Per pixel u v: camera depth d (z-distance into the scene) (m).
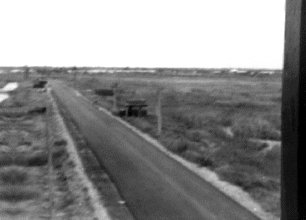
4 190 15.02
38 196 14.76
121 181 15.30
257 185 14.99
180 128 31.66
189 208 11.98
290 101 2.07
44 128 30.61
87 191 14.24
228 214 11.48
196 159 18.75
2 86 94.88
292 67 2.05
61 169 18.70
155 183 14.96
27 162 19.95
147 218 11.13
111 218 11.19
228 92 81.88
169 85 107.94
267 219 11.12
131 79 150.12
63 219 12.06
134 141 24.92
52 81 125.62
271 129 31.56
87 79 138.50
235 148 23.14
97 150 21.83
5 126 31.75
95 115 39.72
